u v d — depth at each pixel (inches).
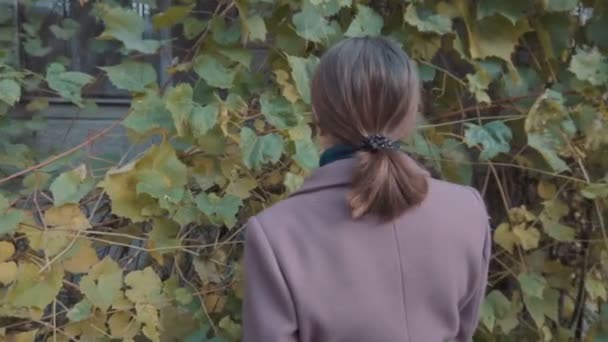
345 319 46.3
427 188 48.7
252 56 82.9
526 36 90.5
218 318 79.7
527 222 89.7
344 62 49.0
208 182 77.8
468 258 51.0
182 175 73.7
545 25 87.1
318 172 50.0
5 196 74.7
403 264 47.9
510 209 87.9
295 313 46.1
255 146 72.9
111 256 77.4
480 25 85.7
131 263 78.6
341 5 78.7
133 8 101.0
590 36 87.1
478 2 84.3
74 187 71.4
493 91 89.9
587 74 82.0
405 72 49.2
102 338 72.5
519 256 91.0
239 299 79.4
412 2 83.3
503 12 83.7
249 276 47.4
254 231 47.8
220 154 77.6
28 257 71.3
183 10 78.6
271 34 83.9
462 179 87.1
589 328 91.7
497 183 89.1
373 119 48.3
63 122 99.0
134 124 72.8
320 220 47.8
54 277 69.1
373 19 81.6
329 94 49.1
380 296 47.1
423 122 85.9
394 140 49.6
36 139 97.3
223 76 78.9
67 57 104.6
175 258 77.4
